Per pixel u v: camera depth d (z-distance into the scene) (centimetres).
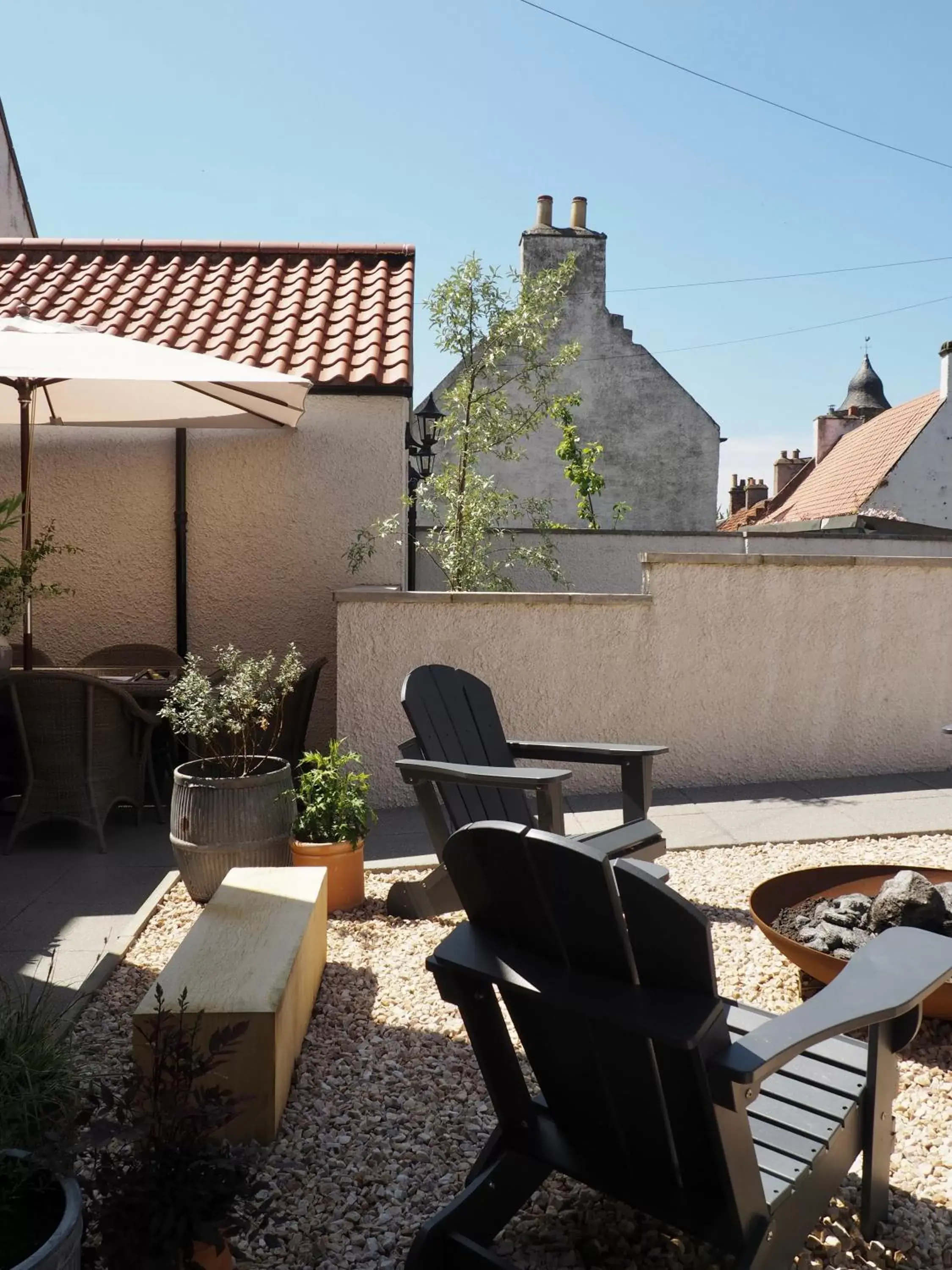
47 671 520
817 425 2959
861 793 620
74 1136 194
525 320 873
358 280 849
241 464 718
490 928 198
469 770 366
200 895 442
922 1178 244
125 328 762
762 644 649
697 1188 193
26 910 445
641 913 167
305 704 583
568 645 629
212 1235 177
